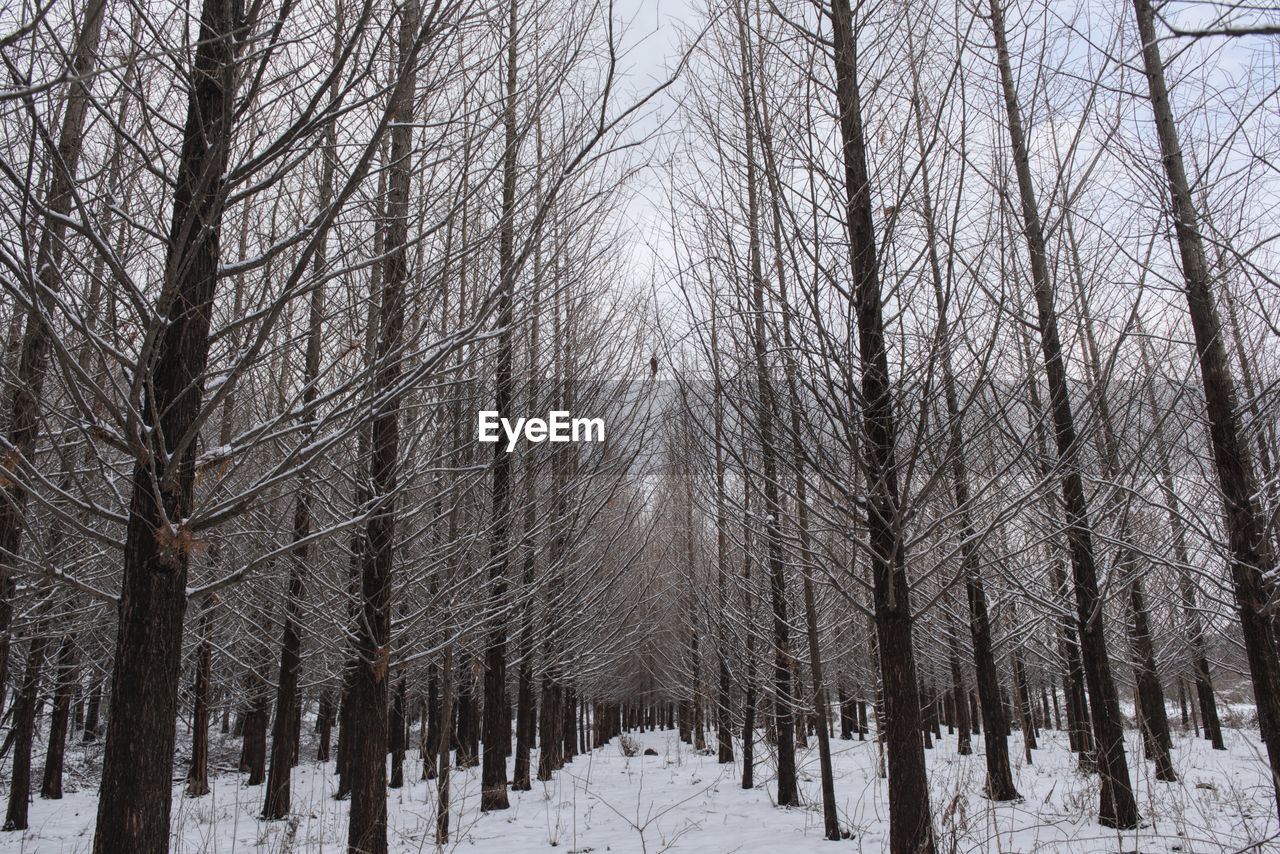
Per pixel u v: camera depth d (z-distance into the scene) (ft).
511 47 15.16
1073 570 28.04
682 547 49.90
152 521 10.94
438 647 23.16
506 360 26.30
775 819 32.89
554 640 44.52
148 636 10.59
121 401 12.38
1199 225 18.11
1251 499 17.75
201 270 11.80
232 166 13.14
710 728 104.32
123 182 12.90
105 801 10.09
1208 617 35.22
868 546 16.51
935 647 53.78
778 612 35.65
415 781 52.95
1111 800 26.08
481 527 25.64
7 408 17.26
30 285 8.94
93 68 9.98
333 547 27.76
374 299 16.51
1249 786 32.78
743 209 18.76
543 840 29.63
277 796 36.65
